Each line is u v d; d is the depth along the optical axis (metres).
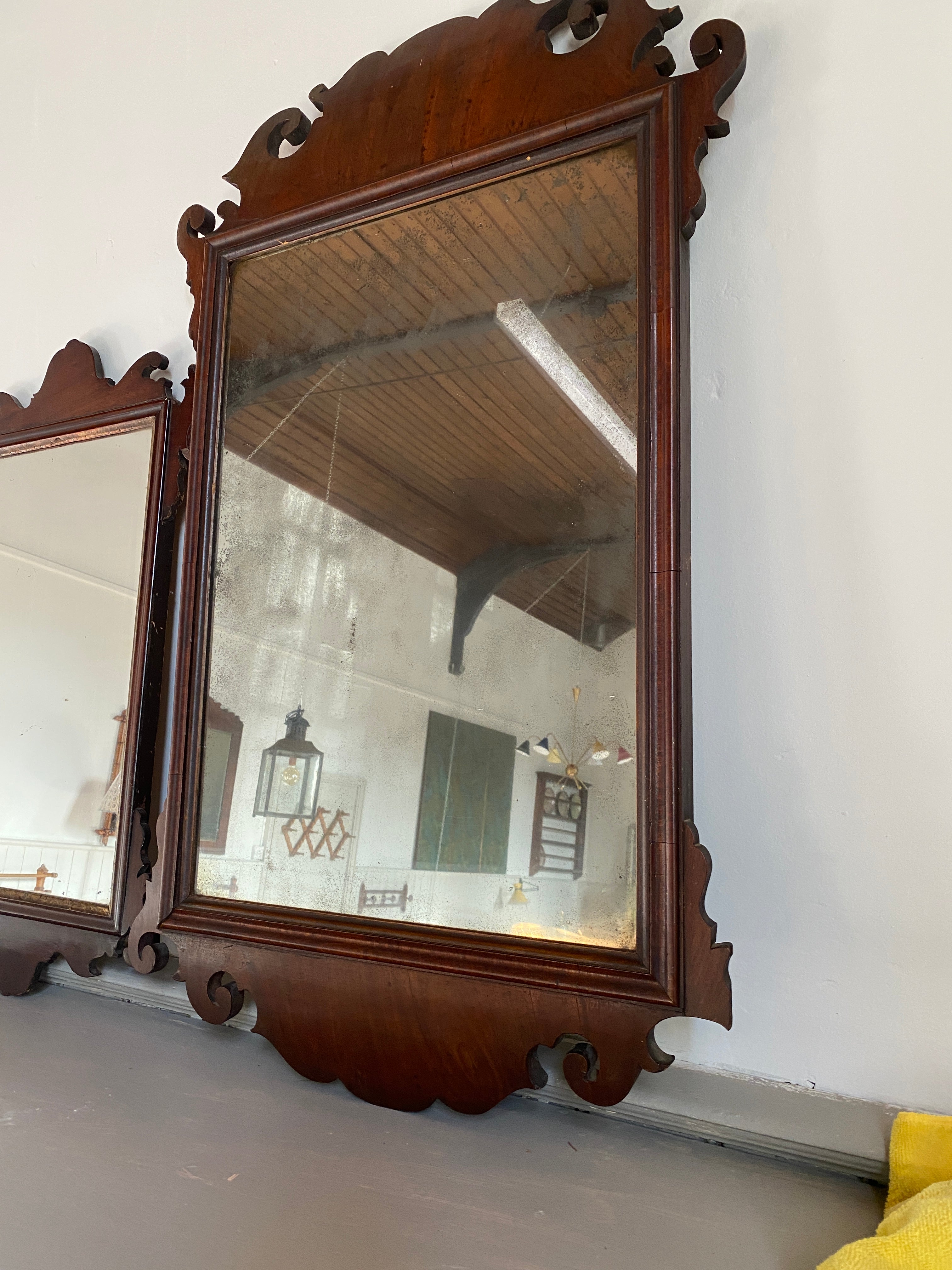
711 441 0.94
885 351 0.87
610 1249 0.63
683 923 0.76
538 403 0.94
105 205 1.47
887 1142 0.76
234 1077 0.94
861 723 0.83
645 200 0.88
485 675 0.93
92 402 1.33
